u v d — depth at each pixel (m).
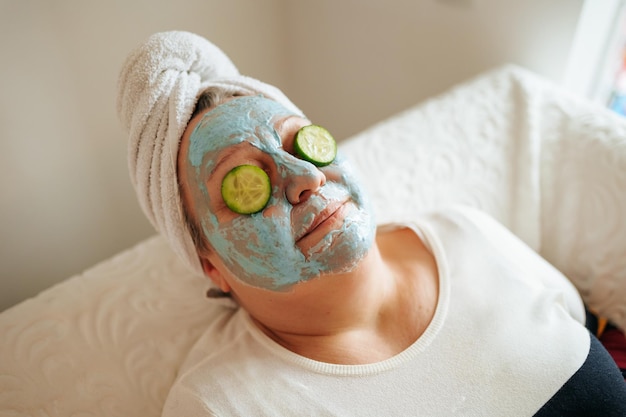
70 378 0.83
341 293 0.73
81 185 1.18
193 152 0.73
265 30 1.52
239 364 0.76
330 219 0.69
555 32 1.14
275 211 0.68
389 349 0.77
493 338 0.74
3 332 0.85
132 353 0.86
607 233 0.93
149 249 1.00
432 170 1.07
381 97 1.56
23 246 1.14
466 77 1.34
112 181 1.24
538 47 1.18
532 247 1.00
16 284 1.17
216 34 1.35
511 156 1.07
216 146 0.71
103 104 1.13
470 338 0.75
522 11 1.16
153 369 0.86
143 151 0.79
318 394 0.72
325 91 1.69
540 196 1.02
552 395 0.69
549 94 1.12
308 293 0.73
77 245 1.25
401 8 1.35
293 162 0.69
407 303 0.80
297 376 0.74
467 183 1.05
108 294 0.92
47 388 0.81
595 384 0.69
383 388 0.72
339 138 1.78
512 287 0.80
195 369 0.77
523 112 1.09
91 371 0.84
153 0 1.13
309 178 0.67
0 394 0.80
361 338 0.78
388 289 0.81
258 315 0.81
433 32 1.33
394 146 1.10
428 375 0.72
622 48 1.20
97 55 1.07
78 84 1.07
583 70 1.21
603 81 1.26
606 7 1.11
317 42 1.58
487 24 1.23
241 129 0.72
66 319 0.88
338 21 1.49
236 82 0.83
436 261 0.84
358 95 1.61
